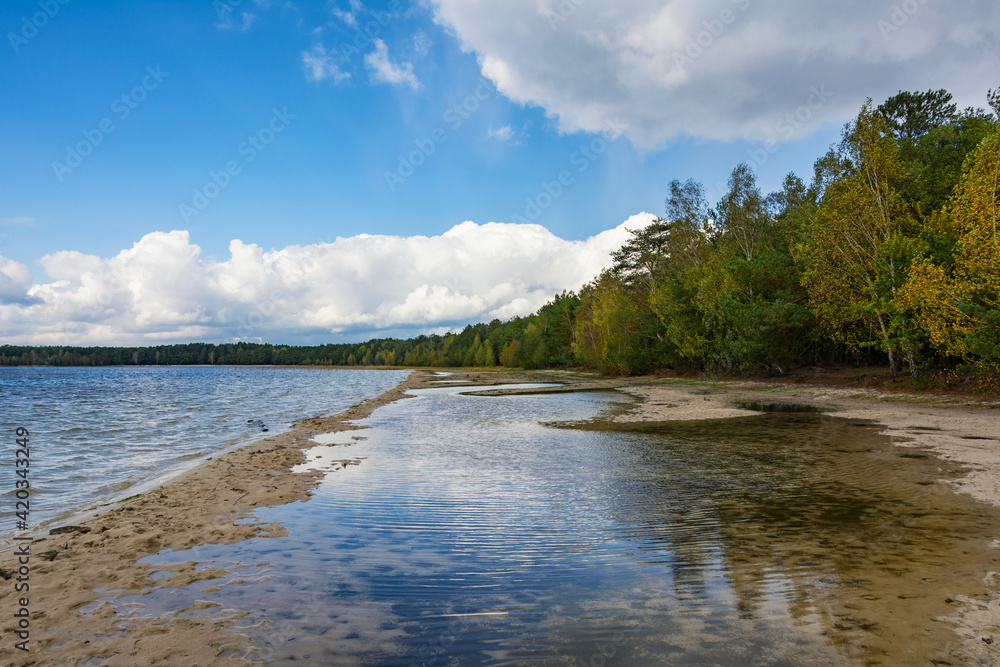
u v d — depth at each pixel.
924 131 33.72
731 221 43.81
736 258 40.22
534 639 4.48
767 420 19.39
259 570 6.13
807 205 37.38
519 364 110.44
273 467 12.46
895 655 4.04
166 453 15.74
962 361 27.66
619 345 58.16
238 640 4.49
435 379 74.94
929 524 7.23
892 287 26.19
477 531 7.54
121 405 35.88
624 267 63.09
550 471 11.63
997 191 20.19
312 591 5.54
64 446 17.23
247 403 37.50
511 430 19.02
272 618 4.92
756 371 41.16
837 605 4.93
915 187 28.77
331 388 60.56
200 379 92.88
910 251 25.33
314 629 4.70
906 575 5.55
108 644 4.39
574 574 5.93
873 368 35.25
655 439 15.86
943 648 4.12
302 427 20.70
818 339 36.59
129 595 5.44
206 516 8.41
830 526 7.30
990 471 10.26
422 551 6.75
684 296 47.03
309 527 7.79
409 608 5.13
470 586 5.64
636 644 4.35
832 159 30.16
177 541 7.19
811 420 19.06
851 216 28.27
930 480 9.71
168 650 4.30
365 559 6.48
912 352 26.47
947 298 21.69
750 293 38.09
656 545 6.80
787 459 12.34
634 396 33.19
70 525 7.89
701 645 4.30
